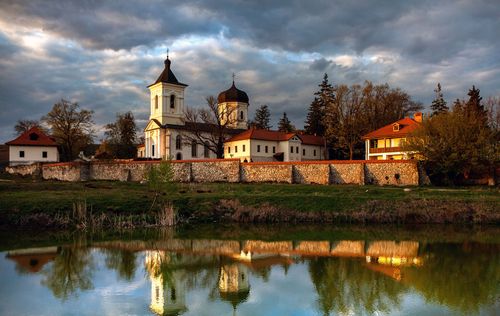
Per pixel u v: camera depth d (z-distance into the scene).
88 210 31.50
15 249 23.33
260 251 23.11
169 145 76.38
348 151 76.50
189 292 16.02
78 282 17.31
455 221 31.72
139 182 48.34
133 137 103.06
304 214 32.81
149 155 81.25
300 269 19.31
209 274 18.56
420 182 43.34
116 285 16.95
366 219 32.22
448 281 17.25
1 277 18.00
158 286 16.78
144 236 27.27
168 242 25.47
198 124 78.19
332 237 27.02
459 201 33.34
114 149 95.00
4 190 37.31
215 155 81.19
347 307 14.30
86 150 96.50
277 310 14.13
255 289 16.38
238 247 24.12
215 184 45.50
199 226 30.94
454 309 14.05
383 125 74.19
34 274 18.50
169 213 31.45
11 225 29.20
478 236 27.17
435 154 41.72
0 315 13.63
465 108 58.59
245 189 40.41
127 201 33.59
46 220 29.69
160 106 80.56
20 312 13.90
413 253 22.44
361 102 70.06
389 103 76.06
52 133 80.81
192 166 51.28
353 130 69.12
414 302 14.77
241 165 49.59
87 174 55.59
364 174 45.00
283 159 76.69
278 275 18.31
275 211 33.12
